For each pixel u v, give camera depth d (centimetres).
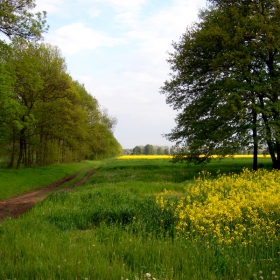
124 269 478
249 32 2138
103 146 7494
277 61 2180
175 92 2659
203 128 2350
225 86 2158
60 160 5672
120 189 1475
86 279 418
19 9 2066
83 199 1333
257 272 489
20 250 577
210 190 1180
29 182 2403
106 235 747
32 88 2672
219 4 2475
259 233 676
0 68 1980
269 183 1264
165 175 2272
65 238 711
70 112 3741
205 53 2389
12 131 3294
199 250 598
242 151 2269
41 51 3488
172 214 902
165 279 443
